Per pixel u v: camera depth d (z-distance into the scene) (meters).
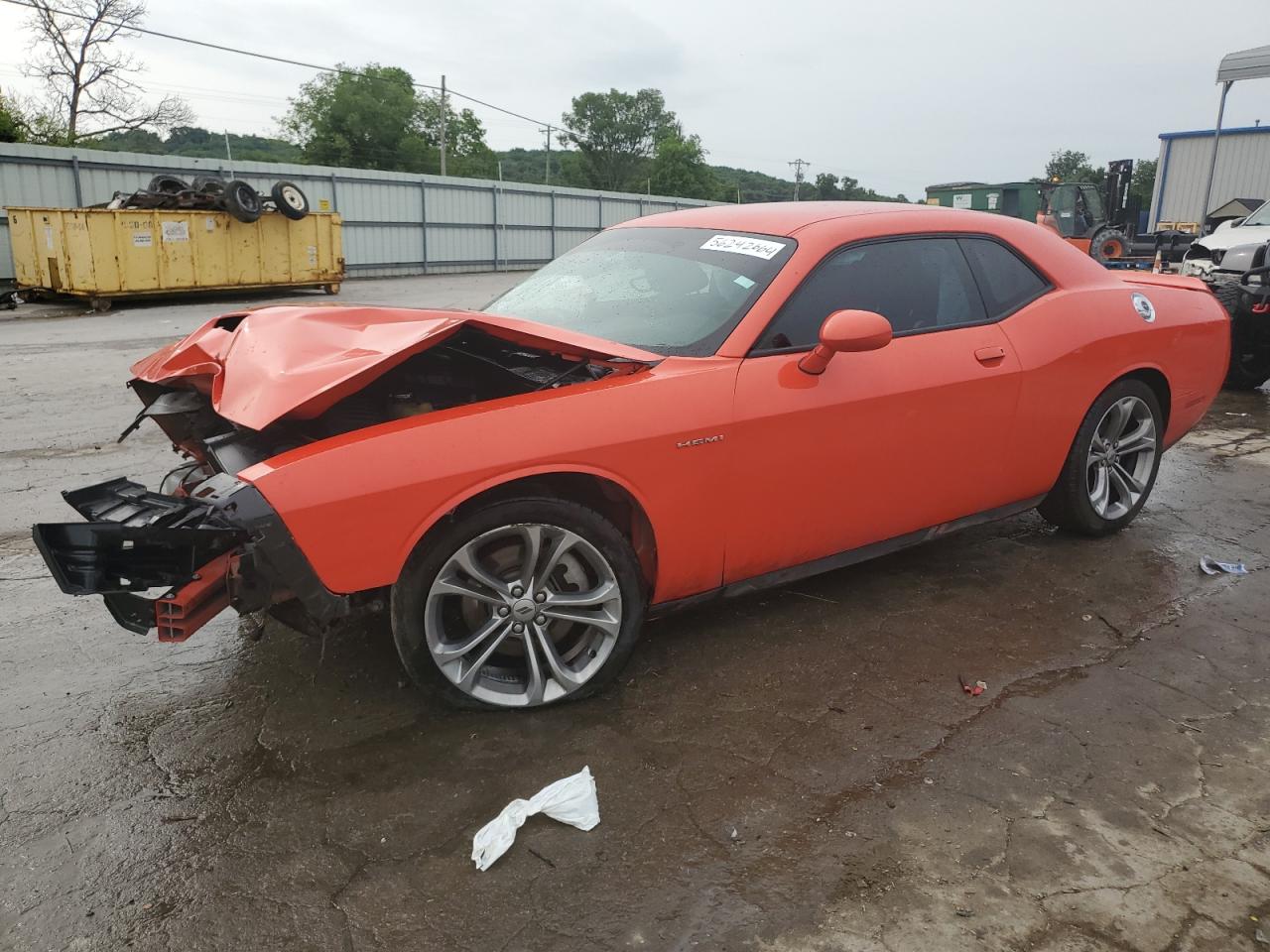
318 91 71.19
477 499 2.72
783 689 3.04
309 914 2.06
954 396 3.50
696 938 1.99
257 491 2.43
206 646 3.34
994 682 3.09
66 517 4.79
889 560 4.19
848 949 1.96
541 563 2.80
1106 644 3.37
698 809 2.43
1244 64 12.91
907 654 3.28
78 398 8.17
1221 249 10.67
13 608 3.65
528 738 2.75
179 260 19.06
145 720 2.85
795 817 2.39
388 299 20.91
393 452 2.55
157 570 2.32
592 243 4.15
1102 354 4.00
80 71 43.38
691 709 2.92
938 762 2.64
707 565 3.10
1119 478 4.38
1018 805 2.44
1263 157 23.75
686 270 3.48
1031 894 2.11
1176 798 2.47
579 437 2.73
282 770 2.60
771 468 3.10
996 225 3.94
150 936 2.00
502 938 1.99
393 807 2.44
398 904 2.09
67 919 2.05
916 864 2.21
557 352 2.95
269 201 20.47
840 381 3.21
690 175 98.38
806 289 3.25
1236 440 6.59
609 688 3.04
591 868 2.21
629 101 100.94
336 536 2.47
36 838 2.31
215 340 3.43
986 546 4.35
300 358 2.90
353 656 3.25
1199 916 2.05
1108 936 1.99
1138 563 4.15
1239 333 8.08
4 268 21.14
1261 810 2.42
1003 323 3.76
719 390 2.98
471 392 3.25
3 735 2.77
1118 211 19.47
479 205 34.12
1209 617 3.60
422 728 2.80
